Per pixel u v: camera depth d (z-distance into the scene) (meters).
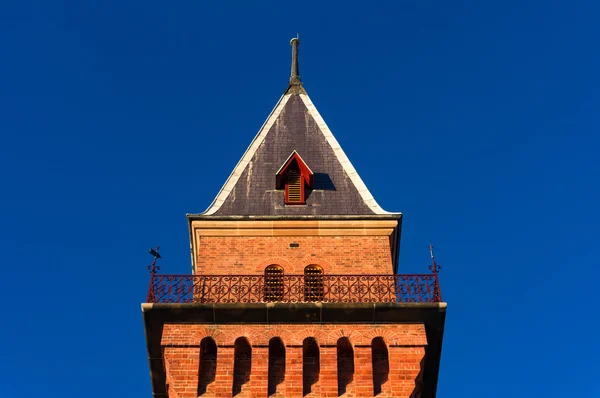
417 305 30.31
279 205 36.53
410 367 29.38
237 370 29.73
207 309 30.33
